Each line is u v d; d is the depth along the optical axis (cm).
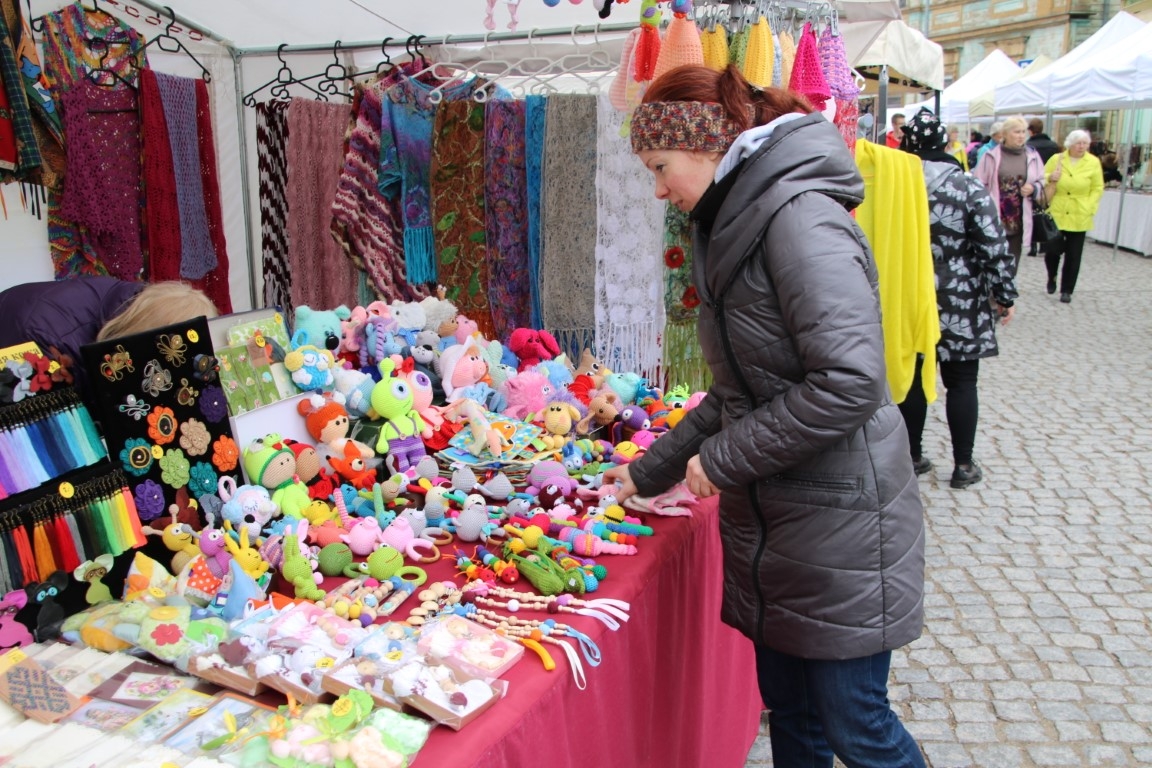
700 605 196
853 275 129
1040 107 1160
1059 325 794
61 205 288
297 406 202
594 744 143
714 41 240
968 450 429
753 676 245
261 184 347
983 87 1438
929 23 2873
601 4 240
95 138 288
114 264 300
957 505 414
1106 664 287
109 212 293
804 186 133
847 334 127
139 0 301
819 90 244
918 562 150
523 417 232
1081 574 346
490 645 132
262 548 158
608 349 310
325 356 207
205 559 150
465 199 317
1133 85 1015
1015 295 384
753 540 155
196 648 128
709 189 143
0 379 137
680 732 190
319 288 351
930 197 376
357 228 314
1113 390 594
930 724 260
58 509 138
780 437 134
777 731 180
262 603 142
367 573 158
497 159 311
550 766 127
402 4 321
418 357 234
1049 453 480
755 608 158
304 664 121
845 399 127
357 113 312
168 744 110
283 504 174
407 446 205
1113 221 1306
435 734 112
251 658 124
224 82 366
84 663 129
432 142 314
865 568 145
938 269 389
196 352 166
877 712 154
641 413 241
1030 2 2516
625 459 214
